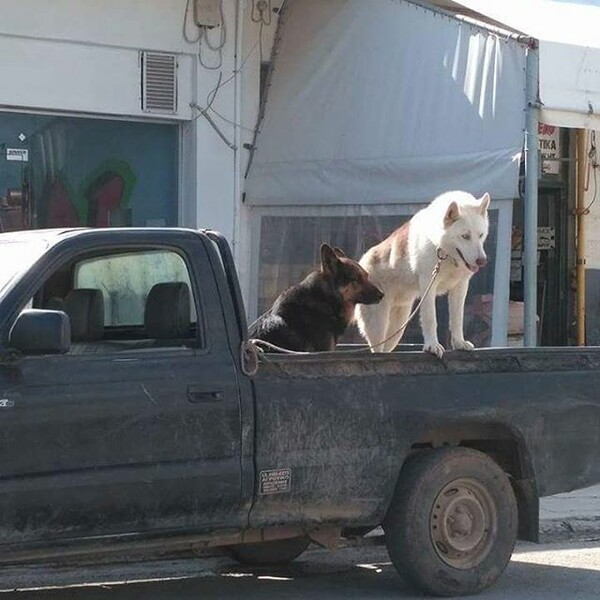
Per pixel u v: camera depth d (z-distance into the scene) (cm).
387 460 943
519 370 1016
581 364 1051
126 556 966
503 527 1003
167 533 852
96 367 827
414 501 959
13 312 806
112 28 1747
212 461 860
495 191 1503
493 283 1516
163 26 1788
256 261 1869
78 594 1016
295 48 1859
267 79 1884
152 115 1795
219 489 863
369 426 934
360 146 1733
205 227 1838
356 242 1750
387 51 1703
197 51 1817
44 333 779
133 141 1816
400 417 948
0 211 1706
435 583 973
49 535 804
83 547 823
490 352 1011
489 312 1522
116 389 827
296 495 902
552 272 2066
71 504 806
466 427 994
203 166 1833
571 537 1311
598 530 1335
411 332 1608
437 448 987
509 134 1484
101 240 859
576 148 2047
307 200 1803
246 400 877
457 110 1576
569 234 2075
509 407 998
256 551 1118
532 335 1441
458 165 1566
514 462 1026
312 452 906
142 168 1825
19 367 799
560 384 1027
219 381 867
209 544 895
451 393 975
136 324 907
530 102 1443
